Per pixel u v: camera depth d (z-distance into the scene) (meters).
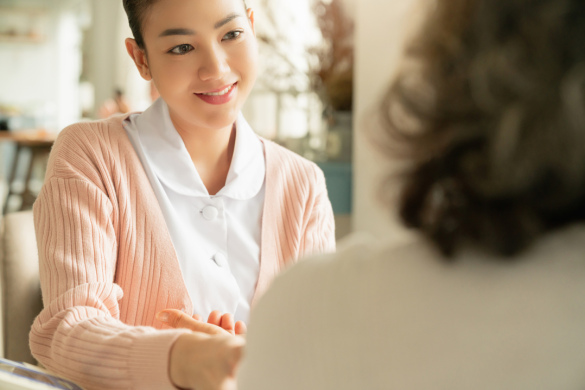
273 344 0.48
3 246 1.32
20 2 10.05
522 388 0.40
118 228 1.05
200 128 1.12
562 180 0.39
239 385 0.51
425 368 0.42
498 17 0.40
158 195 1.08
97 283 0.95
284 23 3.22
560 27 0.38
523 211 0.40
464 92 0.42
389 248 0.46
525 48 0.39
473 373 0.41
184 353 0.68
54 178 1.04
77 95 10.32
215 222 1.11
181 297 1.05
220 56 1.02
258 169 1.17
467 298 0.42
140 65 1.12
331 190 2.89
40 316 0.92
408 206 0.45
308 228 1.21
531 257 0.42
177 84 1.03
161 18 1.00
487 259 0.42
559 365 0.40
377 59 2.50
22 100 10.24
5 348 1.31
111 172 1.07
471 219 0.41
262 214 1.16
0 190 6.80
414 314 0.43
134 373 0.72
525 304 0.41
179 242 1.07
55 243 0.98
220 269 1.09
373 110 0.47
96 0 7.73
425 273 0.43
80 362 0.78
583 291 0.40
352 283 0.45
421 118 0.44
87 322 0.84
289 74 3.18
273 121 3.29
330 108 2.97
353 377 0.44
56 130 8.66
